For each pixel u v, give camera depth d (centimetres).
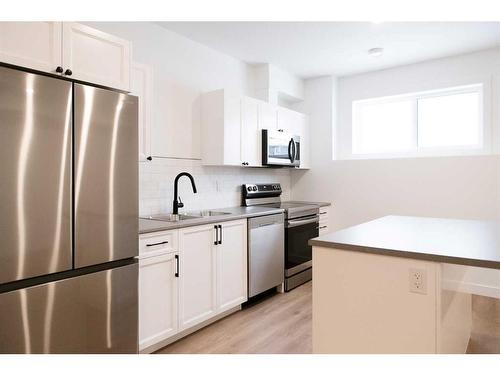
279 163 388
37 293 158
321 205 424
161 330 231
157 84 300
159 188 302
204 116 338
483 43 340
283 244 358
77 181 171
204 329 266
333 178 448
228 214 309
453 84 378
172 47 313
